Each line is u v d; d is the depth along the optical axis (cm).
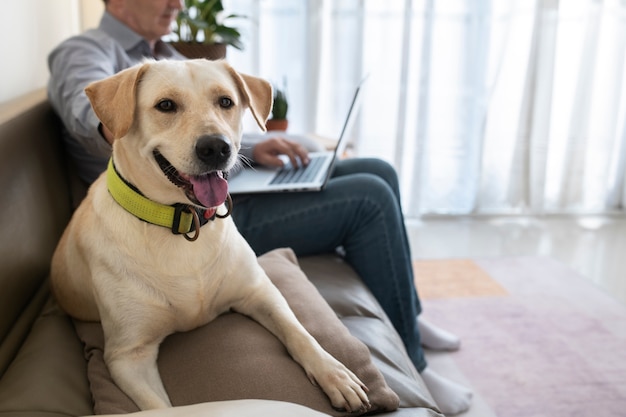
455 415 166
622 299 238
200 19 238
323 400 99
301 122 310
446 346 199
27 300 125
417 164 320
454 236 307
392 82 312
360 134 314
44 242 136
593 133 333
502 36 308
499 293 242
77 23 260
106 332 108
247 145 189
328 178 161
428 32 299
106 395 97
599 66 324
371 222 163
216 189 101
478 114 319
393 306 167
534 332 211
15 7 167
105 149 135
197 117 100
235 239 116
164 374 104
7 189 117
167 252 105
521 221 330
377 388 104
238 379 100
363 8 294
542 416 166
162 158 102
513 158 330
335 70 304
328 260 165
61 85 147
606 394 176
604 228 321
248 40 291
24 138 134
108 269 106
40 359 105
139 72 100
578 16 312
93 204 112
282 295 125
